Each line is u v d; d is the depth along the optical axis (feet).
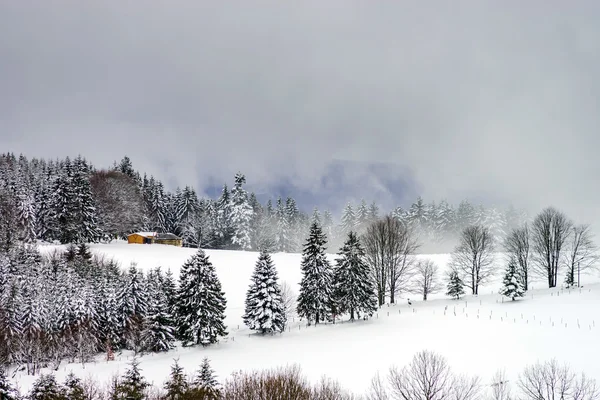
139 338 134.21
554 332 110.22
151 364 112.37
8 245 207.62
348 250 154.61
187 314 134.00
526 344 100.68
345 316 165.68
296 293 195.11
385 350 105.91
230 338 138.62
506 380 76.33
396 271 199.82
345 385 80.43
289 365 97.35
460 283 176.55
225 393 70.79
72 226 244.42
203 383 69.92
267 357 108.58
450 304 163.12
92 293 143.64
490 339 107.96
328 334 133.59
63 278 152.87
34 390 68.74
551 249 190.80
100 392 80.59
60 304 136.36
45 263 185.78
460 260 199.00
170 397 68.59
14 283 144.77
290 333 141.59
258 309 141.38
